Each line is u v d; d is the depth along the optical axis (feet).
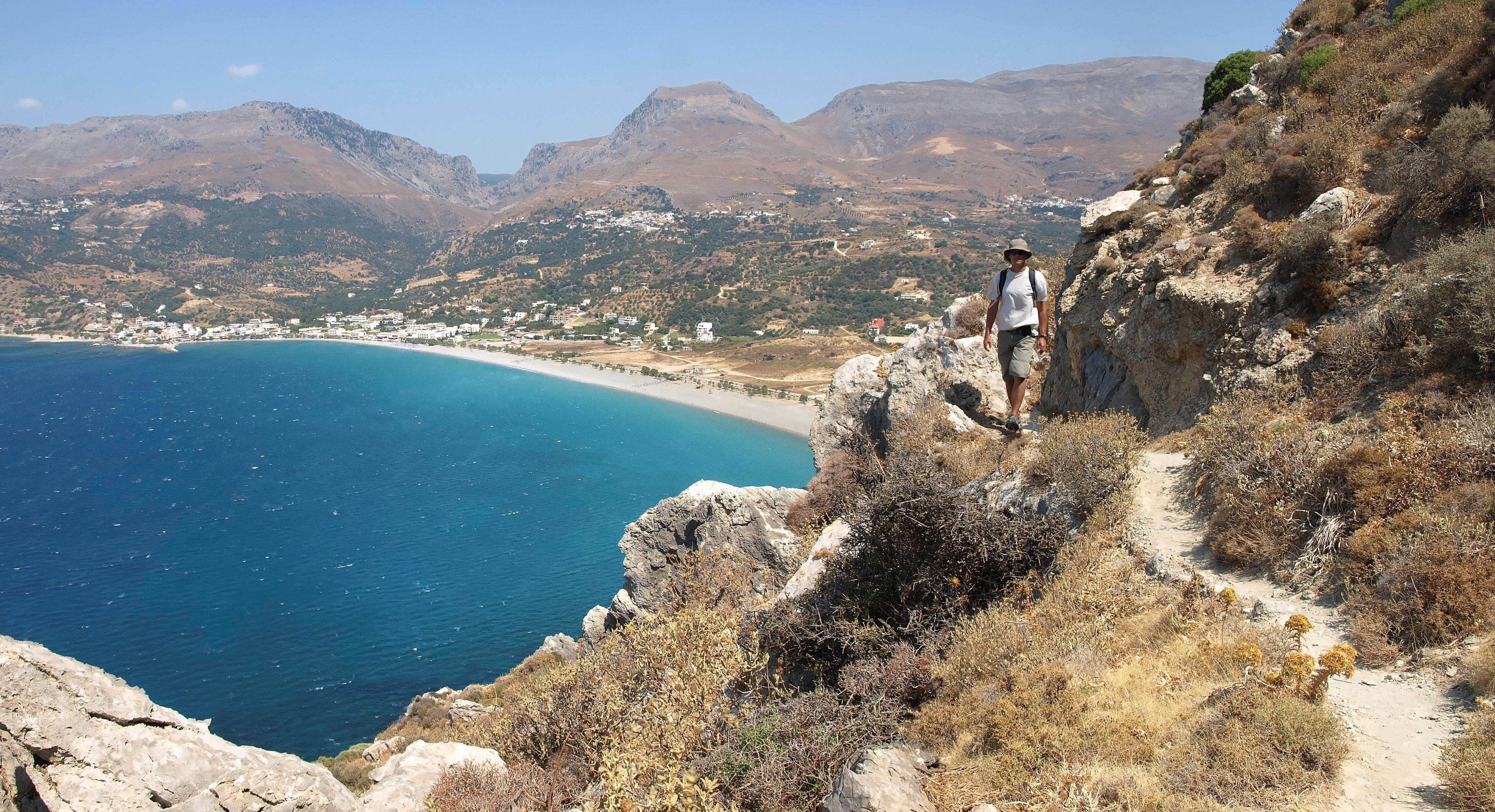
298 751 138.51
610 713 40.78
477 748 34.47
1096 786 18.04
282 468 355.36
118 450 393.91
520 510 287.07
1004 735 20.43
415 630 188.24
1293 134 46.39
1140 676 21.45
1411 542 21.75
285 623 191.72
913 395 63.26
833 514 65.26
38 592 211.82
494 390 586.86
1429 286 28.94
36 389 582.35
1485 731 15.97
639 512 283.38
